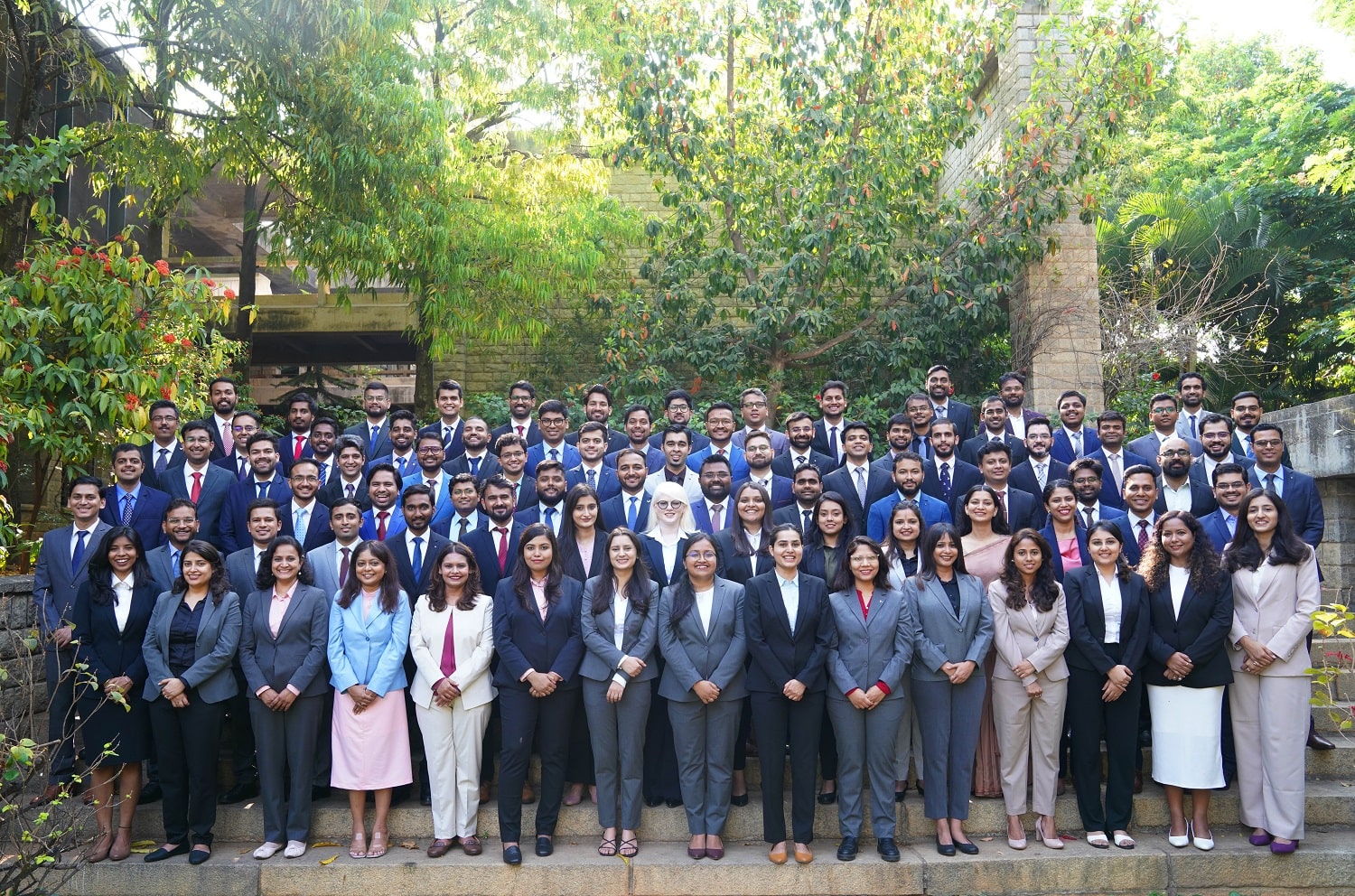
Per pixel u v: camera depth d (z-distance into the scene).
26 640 5.00
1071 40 10.53
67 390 6.51
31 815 5.03
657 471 6.57
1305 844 5.11
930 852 5.13
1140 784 5.47
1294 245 14.06
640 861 5.02
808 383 12.16
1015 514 6.07
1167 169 16.36
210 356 8.44
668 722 5.46
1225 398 13.46
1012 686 5.19
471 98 11.69
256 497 6.06
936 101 10.88
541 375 13.30
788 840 5.36
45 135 10.25
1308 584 5.12
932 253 11.25
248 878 4.93
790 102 10.81
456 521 6.05
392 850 5.18
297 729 5.12
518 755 5.05
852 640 5.09
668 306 11.31
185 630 5.10
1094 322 11.23
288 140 9.27
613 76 11.02
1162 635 5.13
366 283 10.14
